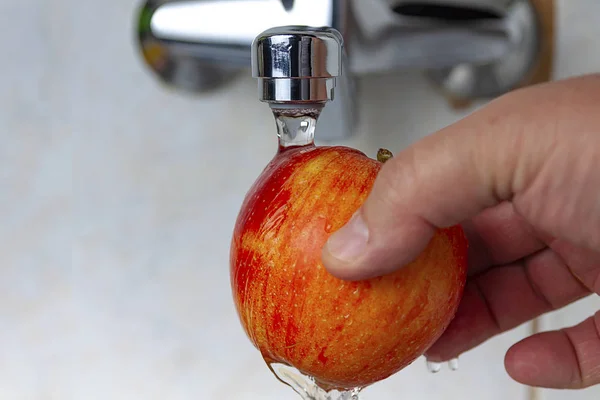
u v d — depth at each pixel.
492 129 0.27
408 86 0.47
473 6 0.40
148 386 0.54
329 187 0.29
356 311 0.28
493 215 0.39
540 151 0.27
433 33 0.40
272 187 0.29
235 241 0.30
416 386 0.54
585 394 0.49
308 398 0.32
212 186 0.51
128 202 0.51
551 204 0.28
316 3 0.35
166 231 0.51
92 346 0.54
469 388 0.53
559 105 0.27
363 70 0.40
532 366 0.38
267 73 0.29
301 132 0.32
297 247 0.28
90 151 0.50
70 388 0.54
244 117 0.49
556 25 0.44
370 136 0.48
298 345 0.29
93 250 0.52
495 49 0.42
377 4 0.38
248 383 0.55
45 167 0.50
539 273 0.40
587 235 0.28
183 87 0.48
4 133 0.50
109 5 0.48
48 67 0.49
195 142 0.50
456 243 0.30
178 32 0.41
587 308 0.48
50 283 0.52
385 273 0.28
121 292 0.53
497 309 0.41
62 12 0.48
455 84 0.46
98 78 0.49
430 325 0.29
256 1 0.39
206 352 0.54
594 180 0.27
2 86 0.49
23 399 0.54
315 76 0.29
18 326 0.53
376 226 0.27
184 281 0.52
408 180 0.27
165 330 0.53
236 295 0.30
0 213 0.51
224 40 0.40
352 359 0.29
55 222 0.51
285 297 0.28
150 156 0.50
